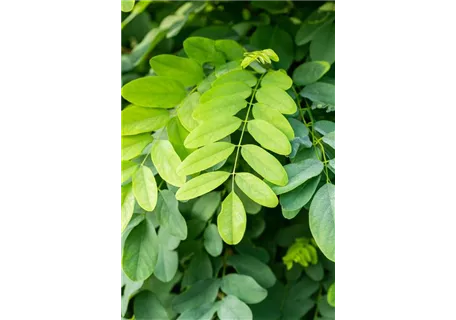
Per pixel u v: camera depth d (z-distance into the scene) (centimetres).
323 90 44
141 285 43
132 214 39
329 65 45
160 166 37
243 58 44
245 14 57
